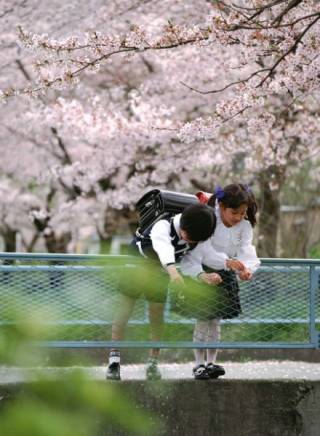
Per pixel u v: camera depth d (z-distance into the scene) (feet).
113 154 92.02
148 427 8.82
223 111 53.42
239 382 42.86
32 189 114.01
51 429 7.64
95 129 82.64
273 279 43.91
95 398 8.31
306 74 50.72
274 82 52.37
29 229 119.75
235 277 41.32
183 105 90.17
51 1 88.84
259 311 43.91
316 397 43.50
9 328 8.50
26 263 43.47
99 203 106.32
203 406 42.24
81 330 39.55
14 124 96.94
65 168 98.37
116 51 50.75
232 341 42.91
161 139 83.82
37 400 8.17
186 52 83.92
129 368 49.11
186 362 56.24
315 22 47.21
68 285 12.37
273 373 46.37
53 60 51.47
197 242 36.96
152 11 86.89
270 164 80.94
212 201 39.52
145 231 39.17
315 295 43.65
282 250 96.07
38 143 100.63
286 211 98.12
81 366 9.75
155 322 40.52
